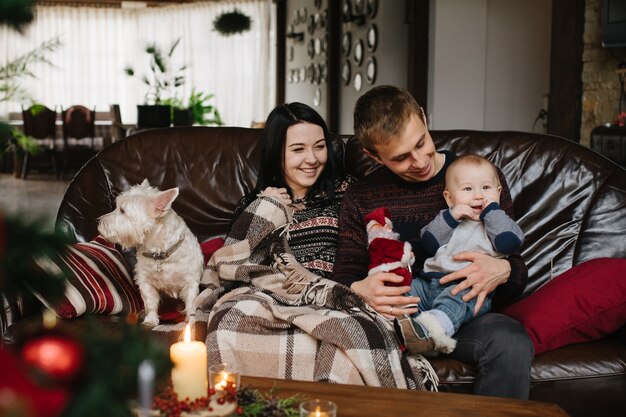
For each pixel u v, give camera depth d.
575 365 1.81
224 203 2.48
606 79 5.07
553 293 1.92
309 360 1.79
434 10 6.94
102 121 13.12
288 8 11.59
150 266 2.08
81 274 2.01
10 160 10.80
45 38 13.09
